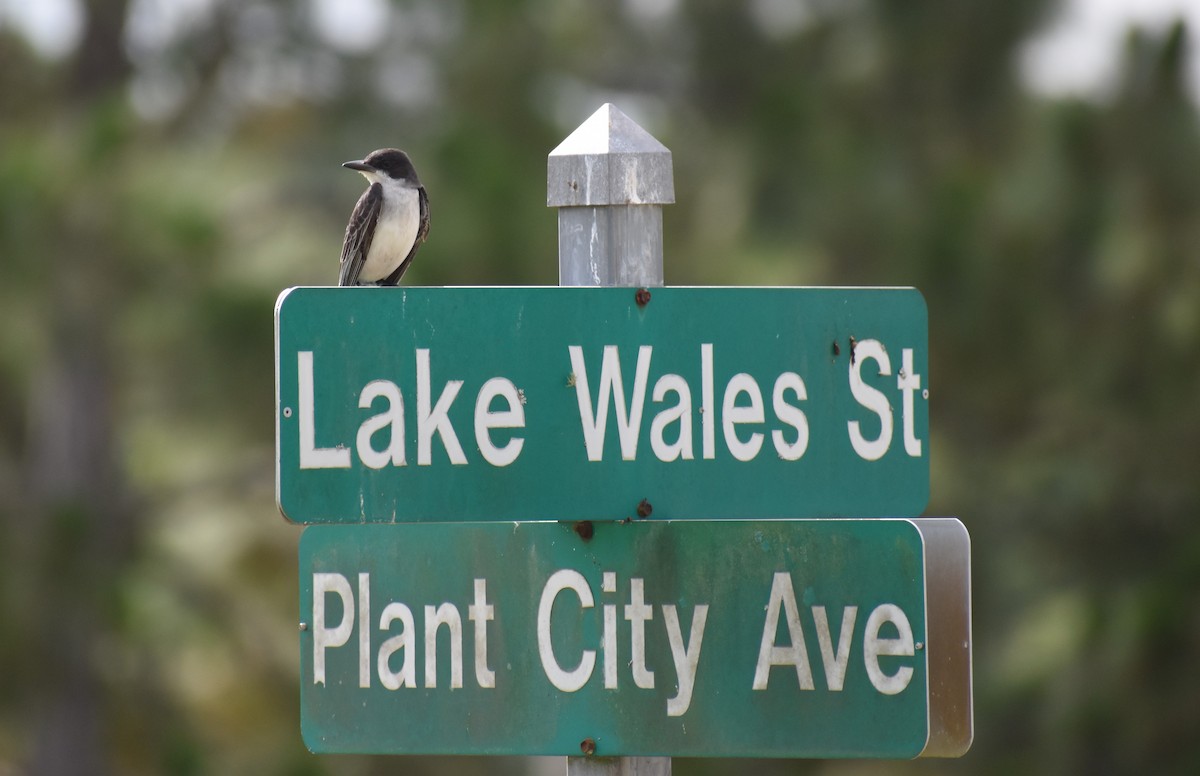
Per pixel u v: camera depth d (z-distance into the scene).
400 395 4.98
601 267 5.40
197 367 12.96
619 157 5.39
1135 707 12.16
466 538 5.03
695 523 4.97
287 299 4.96
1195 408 12.87
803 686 4.91
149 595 13.17
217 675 14.36
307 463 4.95
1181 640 12.02
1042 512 13.59
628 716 4.93
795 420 5.11
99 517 13.46
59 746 13.22
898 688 4.89
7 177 11.57
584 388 5.03
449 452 4.99
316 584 5.10
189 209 11.96
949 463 13.78
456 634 5.01
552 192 5.45
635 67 21.45
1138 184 12.93
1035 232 13.09
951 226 13.29
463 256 12.65
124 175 12.10
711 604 4.95
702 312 5.09
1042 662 12.67
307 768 13.70
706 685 4.92
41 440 14.46
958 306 13.17
